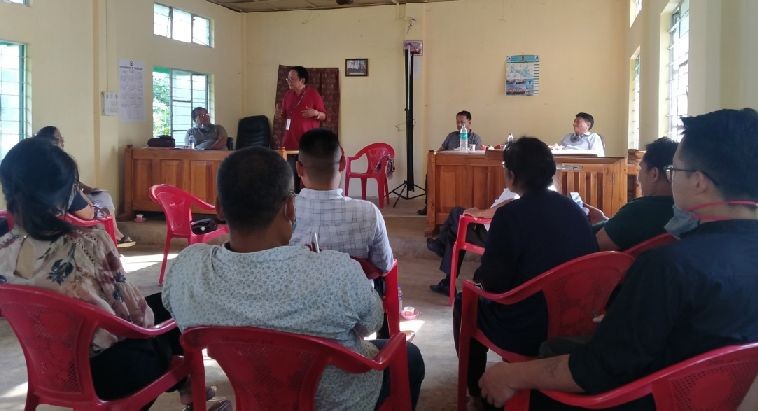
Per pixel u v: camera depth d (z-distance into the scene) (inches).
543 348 67.2
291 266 55.2
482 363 97.7
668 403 48.0
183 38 339.6
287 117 273.3
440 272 205.9
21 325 68.9
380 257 101.9
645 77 260.1
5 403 105.3
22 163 68.2
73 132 258.8
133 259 227.3
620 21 333.4
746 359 47.2
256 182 55.4
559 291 78.3
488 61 352.8
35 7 238.5
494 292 88.6
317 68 374.9
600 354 50.1
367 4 363.6
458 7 354.6
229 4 366.3
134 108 299.9
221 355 57.4
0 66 230.4
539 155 88.9
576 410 59.6
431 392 108.9
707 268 46.8
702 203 50.9
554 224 85.9
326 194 97.9
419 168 362.6
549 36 343.9
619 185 198.4
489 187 223.1
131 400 70.2
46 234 68.9
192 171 268.7
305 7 373.4
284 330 54.7
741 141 49.1
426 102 362.6
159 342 77.0
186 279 57.5
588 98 340.8
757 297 47.4
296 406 57.9
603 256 76.4
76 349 67.5
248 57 388.8
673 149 90.9
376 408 66.2
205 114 311.7
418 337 139.7
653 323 47.6
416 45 354.9
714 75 124.6
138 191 275.4
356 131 373.7
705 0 133.1
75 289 68.4
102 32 270.4
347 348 57.6
